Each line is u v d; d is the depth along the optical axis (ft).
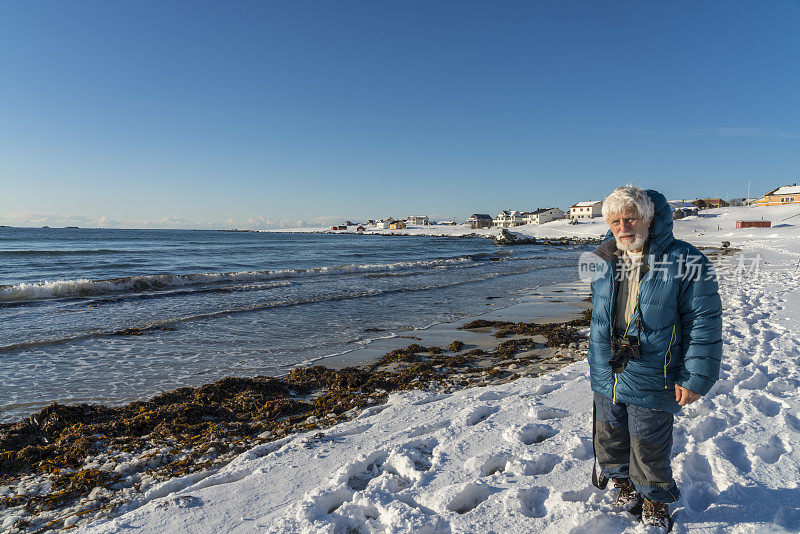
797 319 29.04
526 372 23.39
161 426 16.38
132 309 43.80
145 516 10.03
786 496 9.24
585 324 35.68
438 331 34.65
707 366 7.41
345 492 10.59
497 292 58.49
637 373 7.89
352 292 57.47
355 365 25.90
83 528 9.81
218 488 11.33
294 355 27.94
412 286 64.59
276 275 77.05
